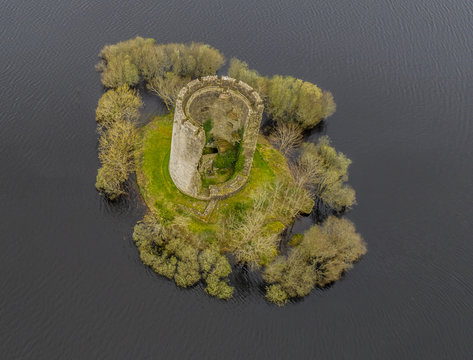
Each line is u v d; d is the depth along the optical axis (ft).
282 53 282.36
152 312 166.40
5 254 176.55
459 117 259.39
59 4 286.87
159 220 188.85
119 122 206.49
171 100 234.79
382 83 273.33
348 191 205.36
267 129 239.30
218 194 192.34
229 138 203.92
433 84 275.59
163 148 215.51
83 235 185.06
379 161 233.76
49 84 240.94
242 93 180.45
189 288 172.35
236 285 175.42
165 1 303.27
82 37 269.44
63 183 201.16
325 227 193.16
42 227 185.88
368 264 191.31
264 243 177.78
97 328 161.17
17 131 217.77
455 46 300.40
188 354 158.30
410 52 293.64
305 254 182.19
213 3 307.17
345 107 257.55
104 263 177.58
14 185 197.88
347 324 170.91
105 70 243.40
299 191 204.64
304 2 319.06
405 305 180.04
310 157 213.46
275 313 170.09
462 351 170.30
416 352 167.63
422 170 231.71
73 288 169.99
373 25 308.81
